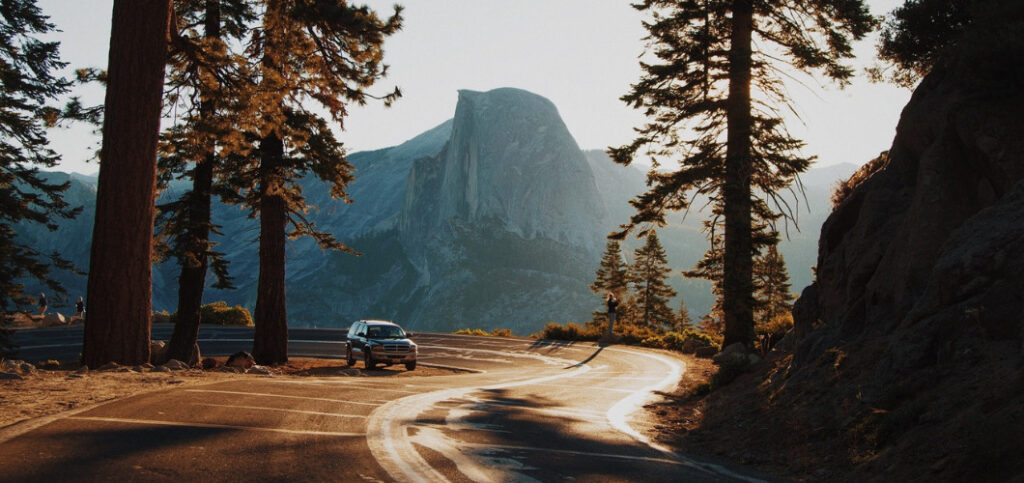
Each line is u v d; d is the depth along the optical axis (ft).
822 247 47.47
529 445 25.66
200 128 56.65
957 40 40.27
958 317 25.59
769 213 76.33
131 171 44.29
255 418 25.61
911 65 54.19
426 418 30.45
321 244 80.18
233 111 56.65
